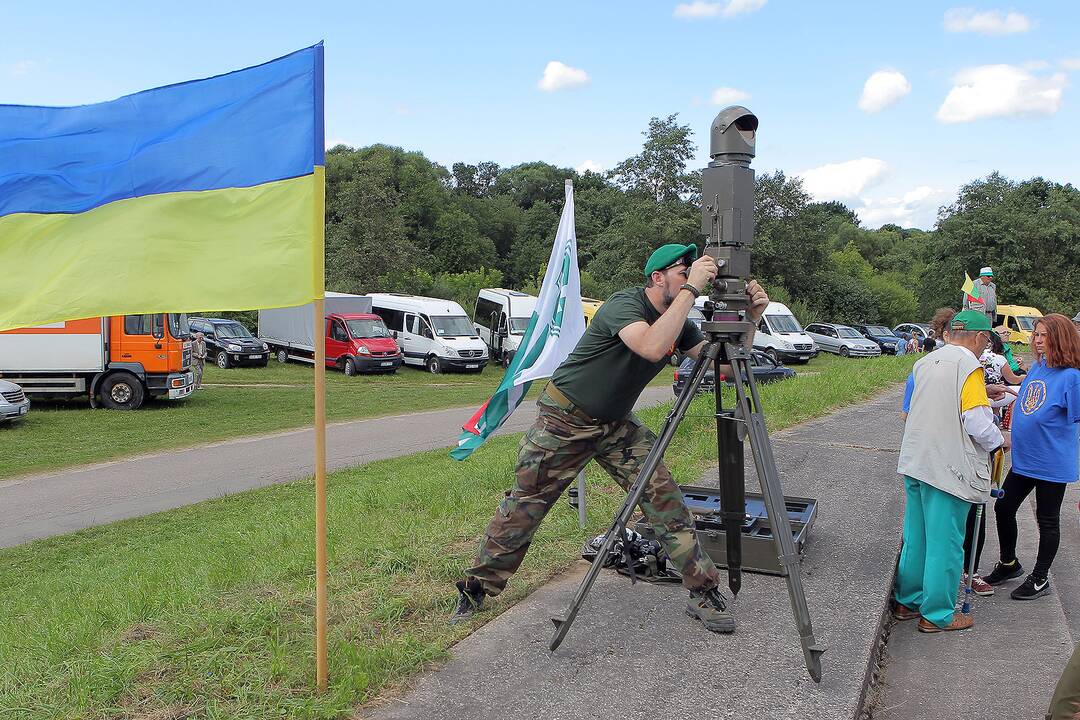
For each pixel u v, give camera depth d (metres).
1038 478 5.02
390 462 13.34
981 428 4.21
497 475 7.78
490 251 84.69
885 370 19.17
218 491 11.62
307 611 4.01
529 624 3.93
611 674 3.45
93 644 3.73
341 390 25.62
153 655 3.44
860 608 4.22
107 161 3.12
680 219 49.38
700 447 8.20
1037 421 5.00
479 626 3.91
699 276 3.38
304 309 32.41
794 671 3.50
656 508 3.83
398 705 3.17
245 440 16.28
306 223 3.00
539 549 5.01
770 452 3.43
